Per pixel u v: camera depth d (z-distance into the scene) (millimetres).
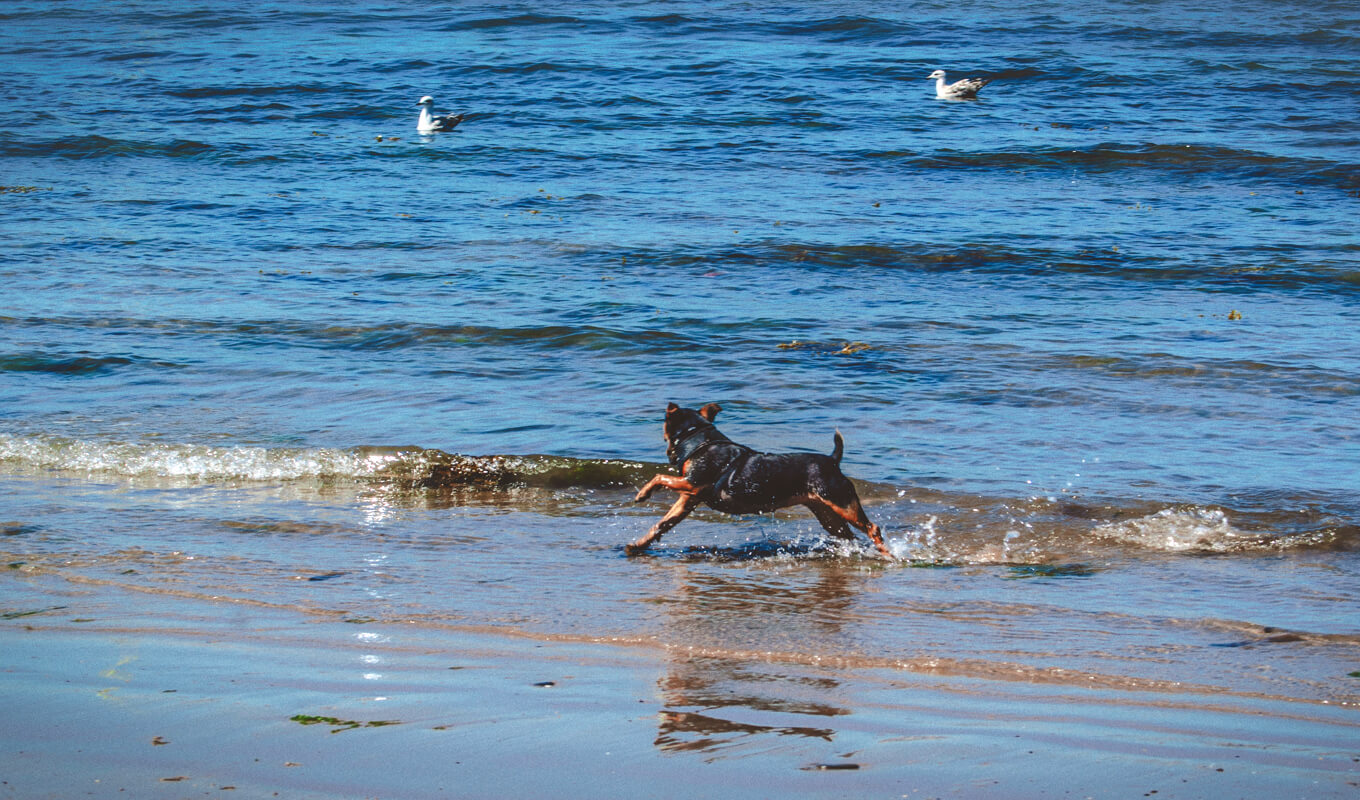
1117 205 27234
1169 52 53531
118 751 5113
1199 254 22062
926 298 19188
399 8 69500
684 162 32531
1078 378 14617
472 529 9852
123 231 24109
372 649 6785
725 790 4824
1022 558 9117
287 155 33844
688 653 6867
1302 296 19234
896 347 16141
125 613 7414
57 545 9062
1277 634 7211
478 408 13555
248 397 13984
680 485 9305
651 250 22359
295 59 52406
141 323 17328
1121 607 7875
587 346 16266
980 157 32719
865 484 10820
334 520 10008
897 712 5848
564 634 7219
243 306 18375
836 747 5328
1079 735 5516
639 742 5359
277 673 6258
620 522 10180
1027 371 14953
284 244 23109
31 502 10367
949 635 7258
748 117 39281
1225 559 8992
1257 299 19047
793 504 9422
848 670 6566
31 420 12938
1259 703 6070
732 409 13461
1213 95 44125
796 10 66000
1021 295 19391
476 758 5125
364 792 4742
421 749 5215
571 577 8578
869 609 7844
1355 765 5152
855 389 14219
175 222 25109
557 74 47656
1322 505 10211
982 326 17359
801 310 18312
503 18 63094
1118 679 6434
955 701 6043
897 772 5027
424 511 10375
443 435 12523
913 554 9242
